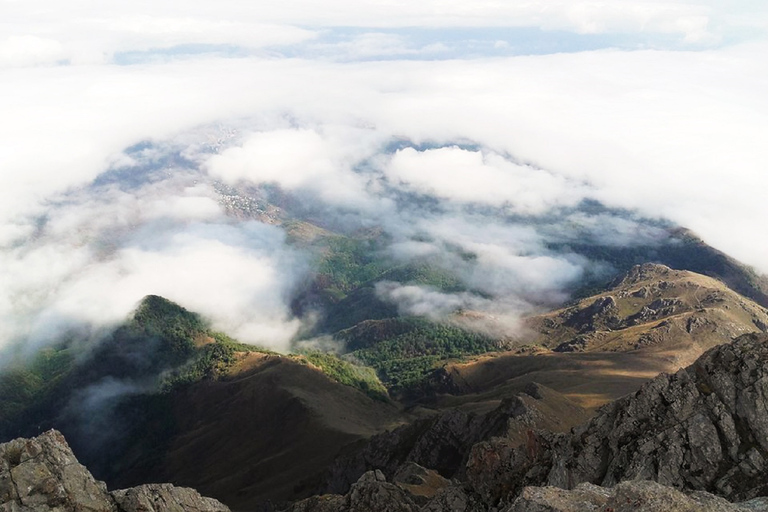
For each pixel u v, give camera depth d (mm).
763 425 74812
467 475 103375
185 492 66938
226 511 68688
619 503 53438
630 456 82375
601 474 85000
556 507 54688
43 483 57750
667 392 85625
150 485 64625
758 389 77000
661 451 78625
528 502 56219
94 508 59156
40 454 59719
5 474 57812
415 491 142125
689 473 75562
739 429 76500
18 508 56219
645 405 86625
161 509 62875
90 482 60750
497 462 100688
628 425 86312
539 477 92938
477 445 103938
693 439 77438
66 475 59438
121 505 61156
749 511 55125
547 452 95500
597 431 89688
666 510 51594
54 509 56969
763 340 83375
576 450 89750
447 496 101688
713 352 85375
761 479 70812
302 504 118625
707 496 55969
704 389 82750
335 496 118312
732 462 74438
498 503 95438
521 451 101062
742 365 80812
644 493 53281
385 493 105625
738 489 71188
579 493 57156
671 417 82812
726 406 78938
